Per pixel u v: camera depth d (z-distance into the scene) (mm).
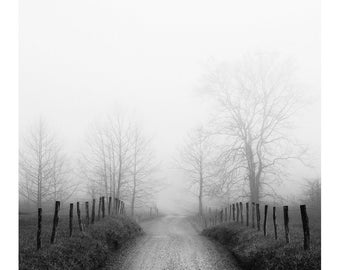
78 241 14336
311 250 11742
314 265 10688
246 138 32844
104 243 16516
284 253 12203
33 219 24531
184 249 18156
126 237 21609
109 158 44094
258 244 14844
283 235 16359
